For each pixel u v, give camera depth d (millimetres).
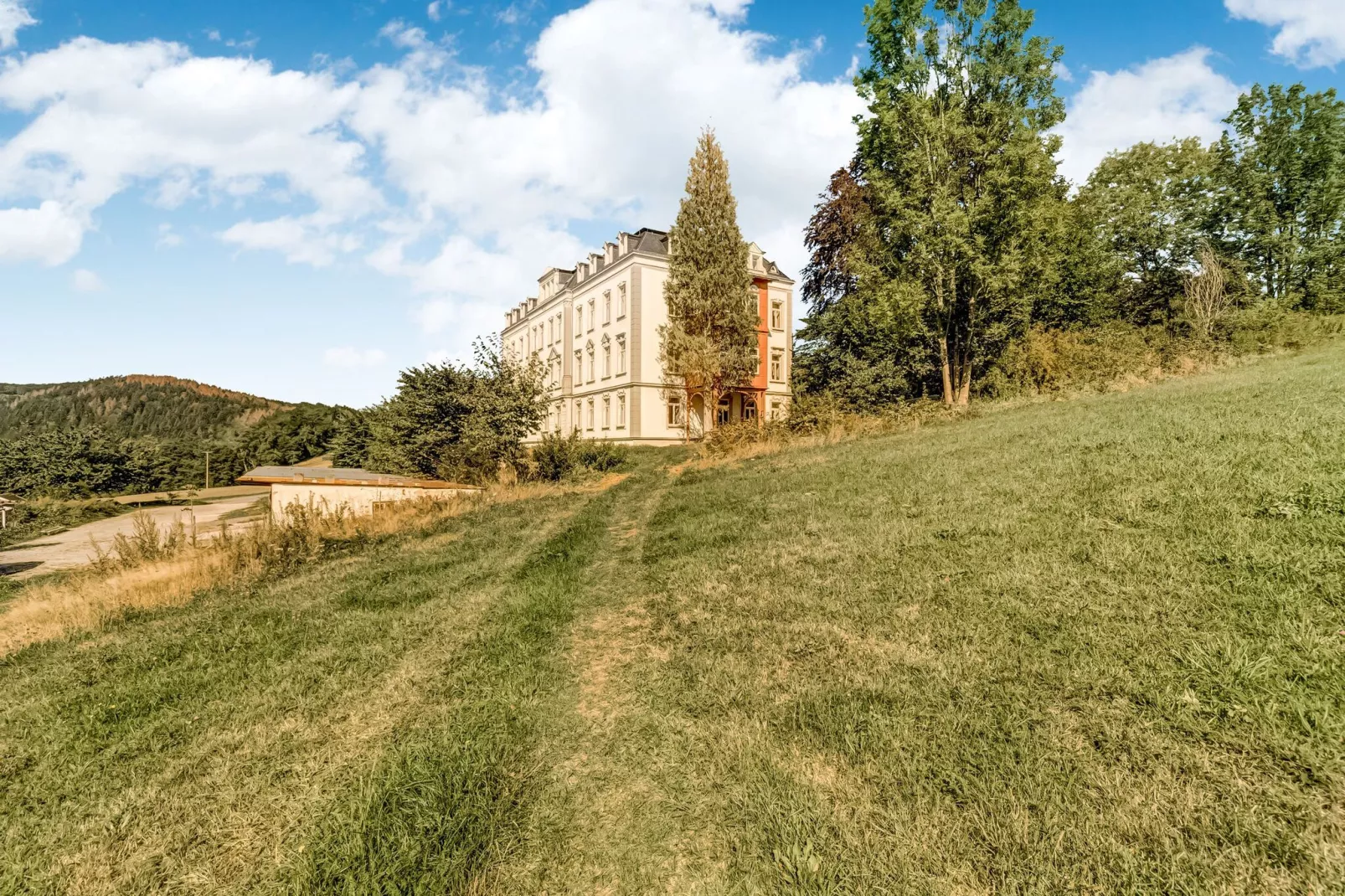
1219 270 23750
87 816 3656
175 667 6004
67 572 14578
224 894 2908
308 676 5465
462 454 20578
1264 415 8469
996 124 20250
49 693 5676
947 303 21266
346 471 19891
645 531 10945
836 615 5309
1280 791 2664
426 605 7492
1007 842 2645
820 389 26734
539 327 52438
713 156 31047
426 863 2895
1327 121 29094
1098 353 20328
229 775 3932
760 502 10500
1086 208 29625
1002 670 3924
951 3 21125
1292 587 4070
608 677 5074
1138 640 3906
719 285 30703
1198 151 29844
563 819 3305
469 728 4234
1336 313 27578
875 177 20938
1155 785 2818
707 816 3205
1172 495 6035
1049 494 7004
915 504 8016
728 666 4754
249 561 11078
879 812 2979
